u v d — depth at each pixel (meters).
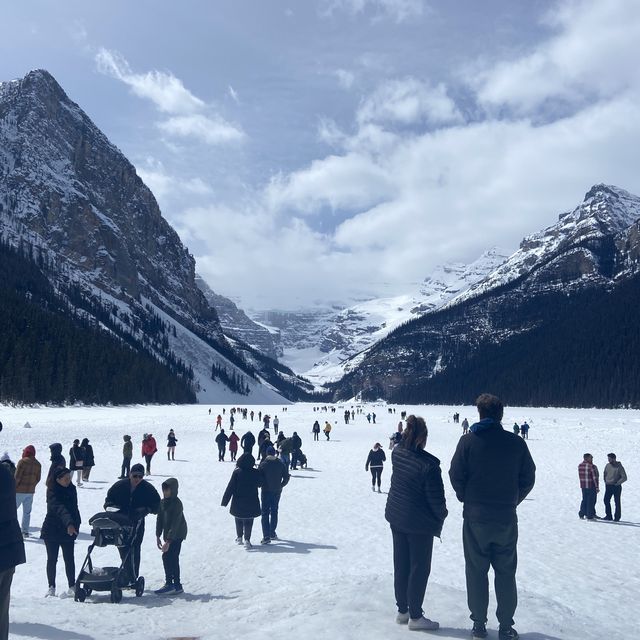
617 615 9.38
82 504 20.06
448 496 23.69
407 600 6.93
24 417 75.69
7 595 5.71
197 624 8.12
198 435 60.31
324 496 23.59
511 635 6.37
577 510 21.25
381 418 110.69
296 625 6.93
